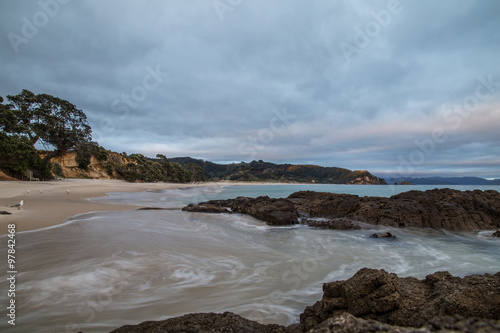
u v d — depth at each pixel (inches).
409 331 71.2
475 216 574.2
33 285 203.0
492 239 473.1
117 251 295.9
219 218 604.7
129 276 231.5
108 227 419.8
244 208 708.0
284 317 174.7
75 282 211.5
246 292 215.6
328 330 80.6
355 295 140.3
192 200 1075.3
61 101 1831.9
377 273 147.3
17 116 1646.2
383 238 459.2
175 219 553.3
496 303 119.0
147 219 525.7
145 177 2807.6
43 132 1747.0
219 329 125.0
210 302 195.2
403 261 328.2
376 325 77.5
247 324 134.3
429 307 131.2
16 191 874.1
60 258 264.1
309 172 7455.7
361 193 1785.2
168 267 260.8
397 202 625.6
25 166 1498.5
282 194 1727.4
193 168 4010.8
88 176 2367.1
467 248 407.8
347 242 425.7
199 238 401.1
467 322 68.3
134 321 163.3
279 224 562.3
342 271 281.0
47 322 157.2
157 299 194.7
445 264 318.7
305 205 747.4
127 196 1112.2
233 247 363.6
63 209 565.6
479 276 144.6
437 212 573.0
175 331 123.4
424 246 415.2
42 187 1135.6
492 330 61.3
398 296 137.6
